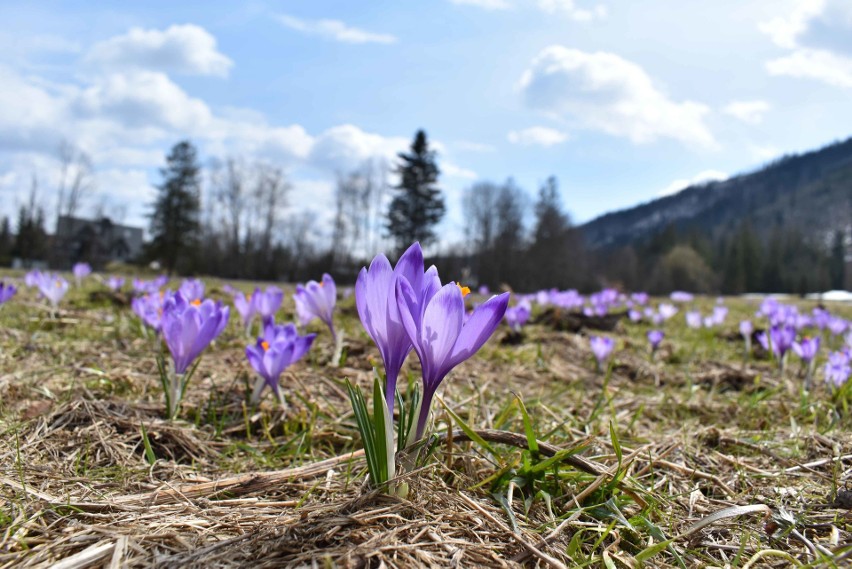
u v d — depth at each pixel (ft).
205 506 1.07
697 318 4.84
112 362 2.23
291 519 0.98
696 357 3.52
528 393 2.20
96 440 1.40
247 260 39.01
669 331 5.16
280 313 4.32
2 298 3.06
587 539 1.03
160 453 1.41
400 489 1.02
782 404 2.10
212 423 1.65
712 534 1.07
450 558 0.90
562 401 2.13
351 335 3.30
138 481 1.21
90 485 1.16
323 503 1.07
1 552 0.88
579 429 1.70
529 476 1.16
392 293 0.97
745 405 2.11
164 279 4.96
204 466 1.37
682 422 1.91
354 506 0.98
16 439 1.30
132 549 0.87
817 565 0.91
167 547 0.90
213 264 39.06
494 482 1.16
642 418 1.96
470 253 42.73
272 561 0.85
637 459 1.43
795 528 1.08
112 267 29.99
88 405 1.54
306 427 1.59
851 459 1.43
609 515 1.07
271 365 1.65
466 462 1.22
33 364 2.09
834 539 1.01
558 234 42.22
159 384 1.95
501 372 2.64
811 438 1.63
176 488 1.12
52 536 0.93
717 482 1.30
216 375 2.10
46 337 2.68
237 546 0.89
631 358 3.39
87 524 0.97
